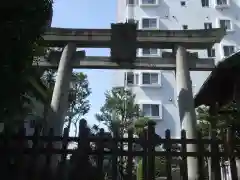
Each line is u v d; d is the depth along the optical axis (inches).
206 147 217.3
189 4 1045.8
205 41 408.2
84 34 409.1
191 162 272.4
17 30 176.9
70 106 832.3
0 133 199.2
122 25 388.8
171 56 423.5
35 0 179.3
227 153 199.9
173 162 229.3
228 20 1030.4
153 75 962.1
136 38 398.9
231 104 357.1
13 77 175.5
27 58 191.6
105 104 764.6
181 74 392.8
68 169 194.5
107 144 200.8
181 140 204.1
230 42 994.7
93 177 192.7
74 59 414.9
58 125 365.7
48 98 415.8
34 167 193.6
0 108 178.9
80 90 872.9
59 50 430.6
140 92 943.7
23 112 213.8
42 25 199.3
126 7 1038.4
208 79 306.0
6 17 171.6
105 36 406.9
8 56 174.2
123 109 753.0
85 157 196.7
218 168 197.6
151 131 205.8
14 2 167.9
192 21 1025.5
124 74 965.8
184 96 377.7
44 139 200.5
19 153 195.5
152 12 1027.9
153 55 921.5
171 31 410.3
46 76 511.8
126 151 199.8
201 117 602.2
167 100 935.0
